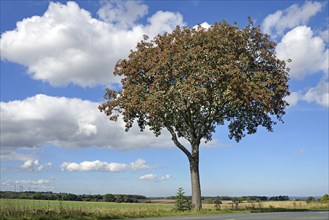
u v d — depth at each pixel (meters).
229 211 27.98
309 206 35.59
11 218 17.94
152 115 29.52
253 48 30.95
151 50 31.50
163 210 27.56
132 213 23.94
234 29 30.08
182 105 28.09
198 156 32.31
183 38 29.78
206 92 27.44
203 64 27.94
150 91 29.86
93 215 21.25
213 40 28.75
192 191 31.69
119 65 32.75
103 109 33.22
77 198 70.06
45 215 19.14
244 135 34.28
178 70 28.59
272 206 34.47
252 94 27.64
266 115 33.03
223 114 31.62
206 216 21.98
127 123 33.53
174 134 32.22
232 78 27.56
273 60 31.11
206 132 33.34
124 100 31.62
